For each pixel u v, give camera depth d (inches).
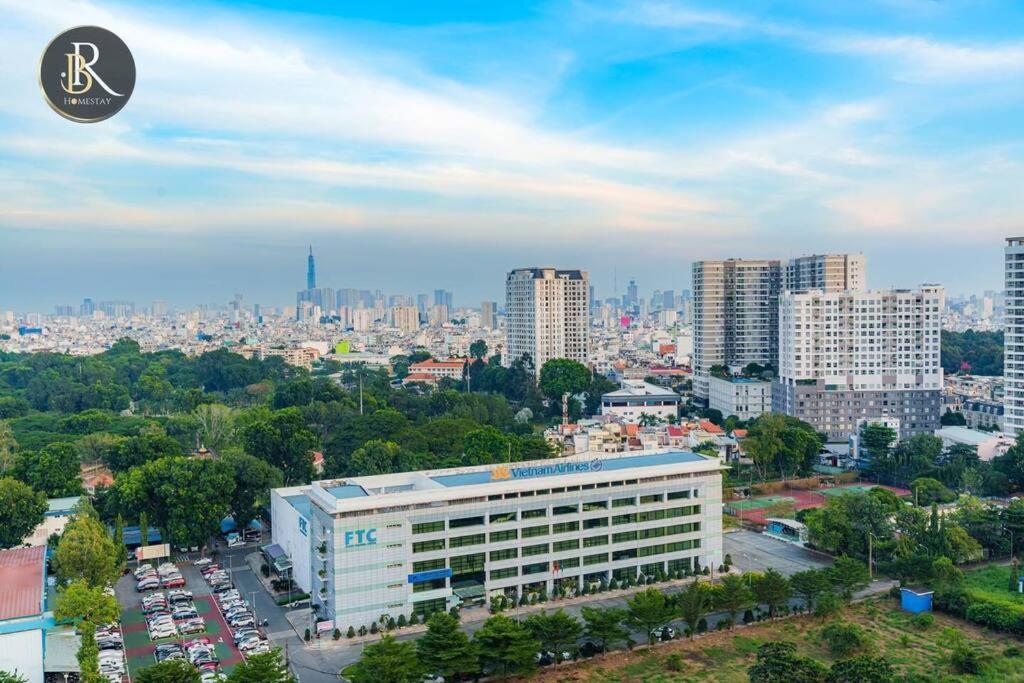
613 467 6776.6
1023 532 7140.8
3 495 6993.1
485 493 6077.8
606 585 6520.7
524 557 6264.8
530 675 4982.8
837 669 4653.1
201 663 5142.7
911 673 4869.6
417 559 5910.4
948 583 6151.6
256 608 6205.7
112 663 5132.9
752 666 5059.1
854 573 6102.4
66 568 5895.7
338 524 5629.9
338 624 5664.4
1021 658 5078.7
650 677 4975.4
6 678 4544.8
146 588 6624.0
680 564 6870.1
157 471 7539.4
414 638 5620.1
